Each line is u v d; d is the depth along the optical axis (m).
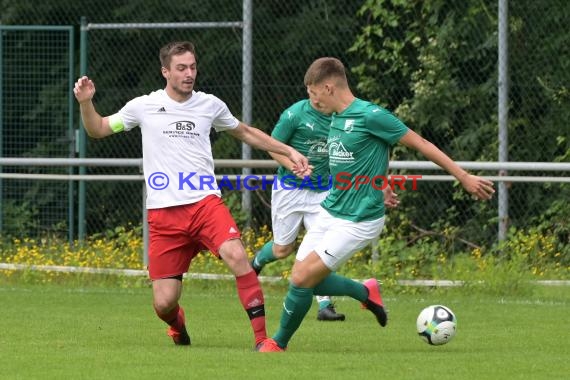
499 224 41.53
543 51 46.38
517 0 46.44
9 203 49.06
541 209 45.50
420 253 40.34
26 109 52.44
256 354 25.30
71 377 22.05
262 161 39.53
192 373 22.47
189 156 26.62
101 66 52.28
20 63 52.69
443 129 48.09
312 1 50.44
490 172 45.09
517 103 46.69
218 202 26.59
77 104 52.09
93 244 44.88
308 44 50.19
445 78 47.81
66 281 42.28
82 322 31.95
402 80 49.56
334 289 28.45
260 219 46.94
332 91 25.88
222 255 26.19
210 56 50.59
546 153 46.44
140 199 50.12
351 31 50.09
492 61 47.50
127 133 51.16
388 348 27.12
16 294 38.84
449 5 48.00
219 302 37.06
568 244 43.91
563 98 46.12
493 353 26.02
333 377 21.98
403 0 48.19
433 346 27.44
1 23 53.25
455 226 46.44
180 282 26.97
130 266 42.28
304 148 33.97
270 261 35.72
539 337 29.34
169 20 51.34
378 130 25.47
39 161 41.28
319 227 26.30
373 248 40.12
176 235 26.59
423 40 48.59
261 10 50.50
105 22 52.38
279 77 50.34
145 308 35.34
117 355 25.14
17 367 23.36
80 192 45.88
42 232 48.69
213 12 50.78
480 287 39.19
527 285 39.31
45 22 53.00
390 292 39.41
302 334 29.91
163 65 26.78
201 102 26.92
